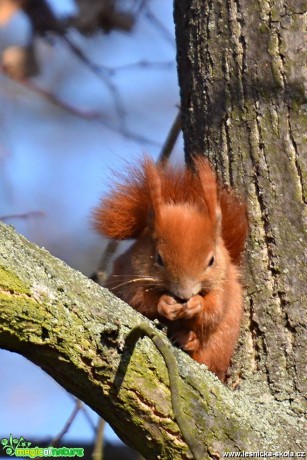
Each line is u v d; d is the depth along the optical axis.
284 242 8.96
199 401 7.53
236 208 9.23
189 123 9.72
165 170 9.85
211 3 9.58
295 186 8.99
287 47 9.18
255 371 8.93
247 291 9.10
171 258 9.03
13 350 7.12
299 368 8.70
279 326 8.88
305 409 8.46
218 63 9.45
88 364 7.15
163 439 7.38
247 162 9.20
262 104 9.18
